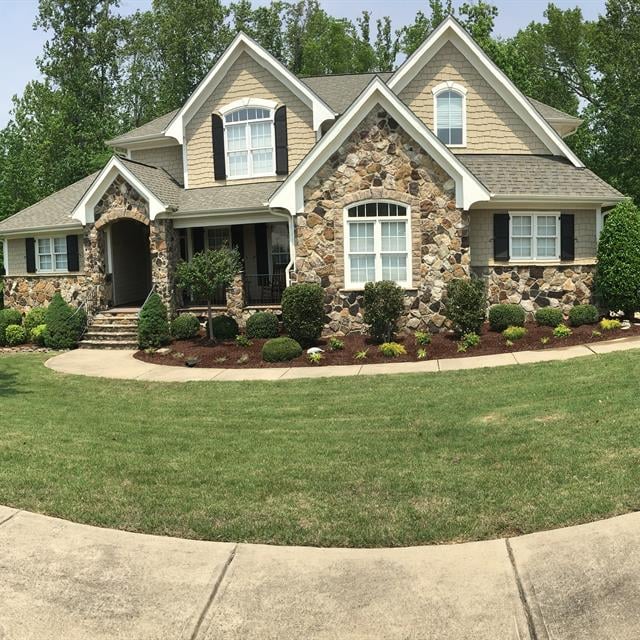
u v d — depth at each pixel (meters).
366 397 10.89
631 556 4.80
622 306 16.72
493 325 16.34
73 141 37.72
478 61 19.02
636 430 7.44
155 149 22.59
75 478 6.91
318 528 5.52
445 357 14.51
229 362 15.28
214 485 6.61
